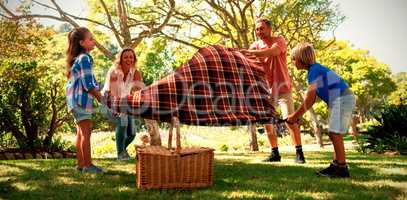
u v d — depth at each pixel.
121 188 4.01
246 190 3.94
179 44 16.81
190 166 4.04
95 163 5.87
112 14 13.30
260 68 5.27
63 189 3.98
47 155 9.70
